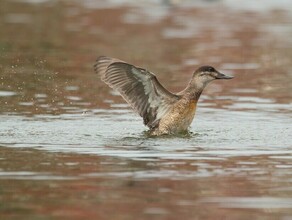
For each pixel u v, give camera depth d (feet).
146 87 65.41
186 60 101.86
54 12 138.31
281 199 46.78
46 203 45.80
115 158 56.44
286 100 80.94
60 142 61.52
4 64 97.30
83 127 67.46
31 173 52.16
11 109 74.08
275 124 69.77
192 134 65.77
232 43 113.19
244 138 63.93
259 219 43.04
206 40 115.14
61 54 104.27
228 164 55.11
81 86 86.07
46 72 93.09
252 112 75.25
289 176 51.88
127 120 70.95
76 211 44.24
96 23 128.36
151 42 113.29
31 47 108.58
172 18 133.59
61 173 52.16
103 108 75.82
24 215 43.60
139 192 48.01
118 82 64.49
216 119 72.23
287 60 103.19
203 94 84.53
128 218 43.04
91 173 52.37
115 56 103.04
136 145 61.05
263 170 53.36
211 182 50.37
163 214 43.96
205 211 44.42
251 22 129.59
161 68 96.58
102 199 46.65
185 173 52.42
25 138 62.75
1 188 48.65
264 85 88.84
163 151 58.90
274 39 116.26
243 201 46.34
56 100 78.74
